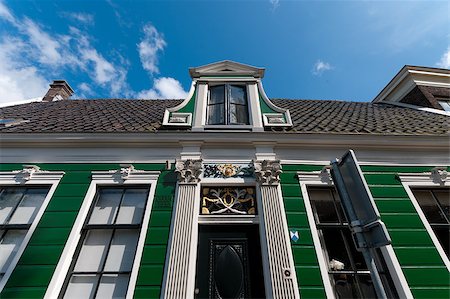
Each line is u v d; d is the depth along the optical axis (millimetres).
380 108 7211
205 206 3986
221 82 5758
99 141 4543
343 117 6062
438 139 4527
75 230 3633
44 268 3318
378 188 4180
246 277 3396
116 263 3480
